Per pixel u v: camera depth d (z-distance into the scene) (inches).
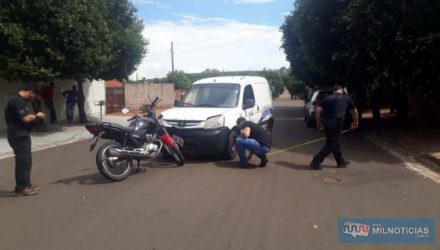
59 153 492.1
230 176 343.9
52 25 631.8
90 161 430.3
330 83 821.2
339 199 274.7
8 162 443.2
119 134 335.6
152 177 342.6
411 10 462.6
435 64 472.1
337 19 583.2
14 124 292.0
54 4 637.3
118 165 331.6
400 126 682.8
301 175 347.3
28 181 296.8
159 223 230.8
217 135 398.3
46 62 638.5
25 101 297.3
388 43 502.6
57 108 906.7
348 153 459.2
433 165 373.4
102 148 324.5
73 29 641.0
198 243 201.8
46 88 812.0
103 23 702.5
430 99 514.0
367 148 497.4
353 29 534.3
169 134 403.5
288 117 1057.5
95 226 227.9
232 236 210.4
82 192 300.2
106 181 333.1
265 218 237.1
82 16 661.3
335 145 368.5
